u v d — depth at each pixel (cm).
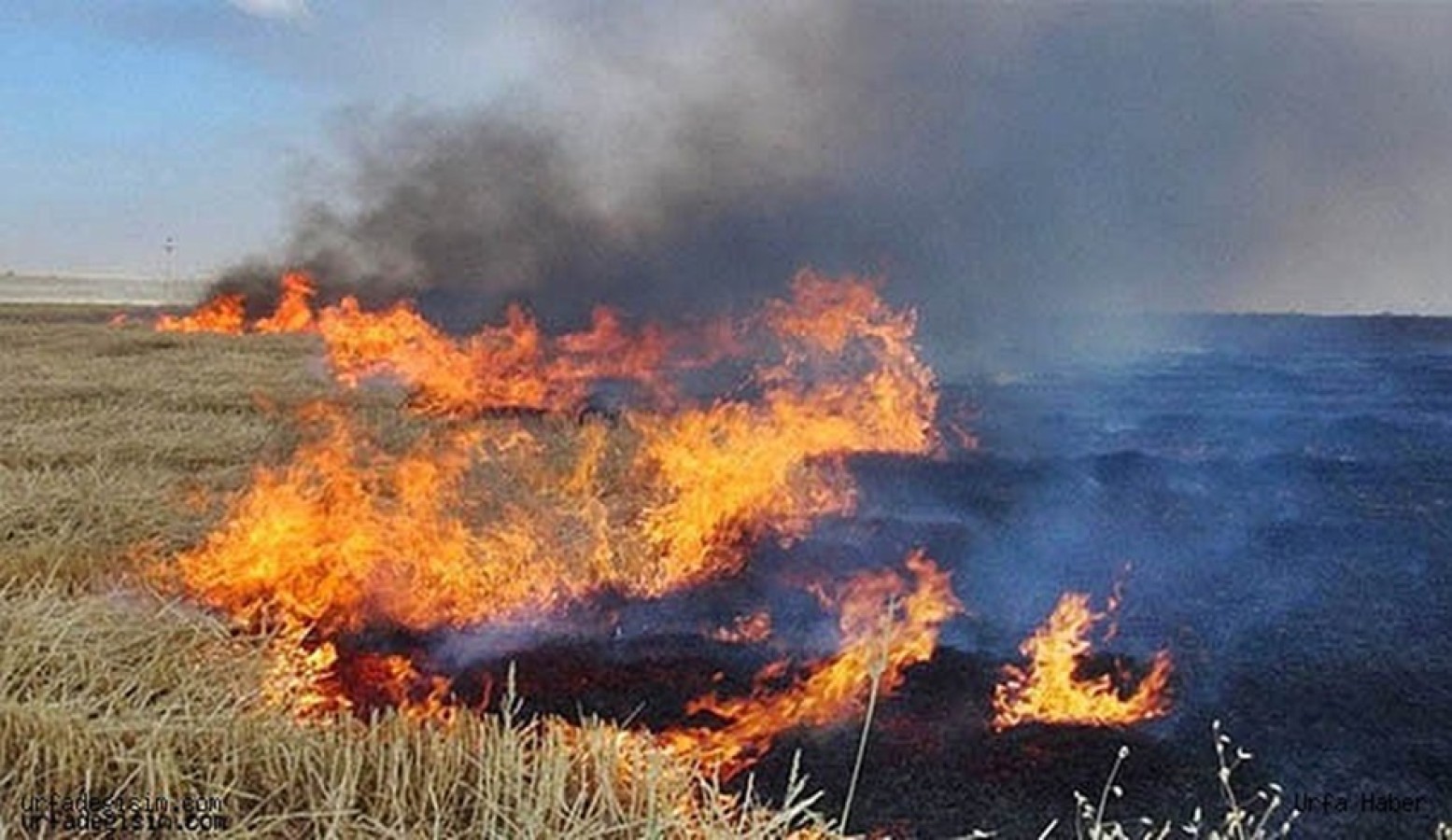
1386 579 839
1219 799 474
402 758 384
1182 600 776
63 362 2095
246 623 613
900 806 459
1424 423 1831
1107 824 440
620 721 549
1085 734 530
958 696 581
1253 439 1622
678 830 369
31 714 389
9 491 829
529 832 342
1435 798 477
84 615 523
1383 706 580
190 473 996
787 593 765
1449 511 1086
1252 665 641
